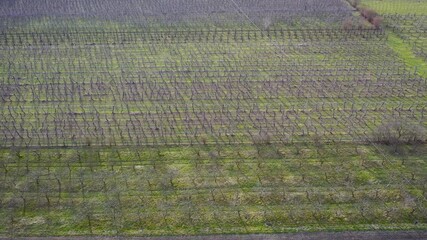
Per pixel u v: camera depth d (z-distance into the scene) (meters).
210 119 41.12
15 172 34.41
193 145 37.78
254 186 33.56
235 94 45.41
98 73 49.16
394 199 32.75
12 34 58.66
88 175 34.28
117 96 44.72
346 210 31.67
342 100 45.09
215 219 30.67
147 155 36.50
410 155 37.41
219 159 36.25
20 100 43.78
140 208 31.39
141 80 47.62
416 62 54.16
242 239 29.17
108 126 39.84
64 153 36.53
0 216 30.50
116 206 31.50
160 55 53.81
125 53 54.16
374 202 32.47
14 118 40.81
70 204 31.61
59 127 39.59
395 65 52.88
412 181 34.53
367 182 34.31
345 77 49.56
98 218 30.52
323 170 35.38
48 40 57.03
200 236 29.36
